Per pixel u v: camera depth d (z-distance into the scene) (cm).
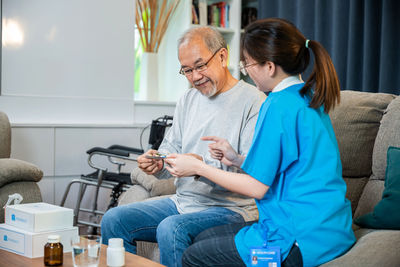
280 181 141
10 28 335
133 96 381
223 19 438
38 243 143
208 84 184
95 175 311
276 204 140
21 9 338
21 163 237
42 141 331
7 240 150
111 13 368
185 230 165
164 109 397
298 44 147
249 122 182
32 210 150
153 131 323
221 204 182
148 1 412
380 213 160
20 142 324
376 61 310
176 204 191
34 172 237
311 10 369
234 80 192
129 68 377
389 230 154
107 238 184
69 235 150
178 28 428
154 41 419
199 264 148
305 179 137
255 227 145
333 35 339
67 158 340
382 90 298
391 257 134
